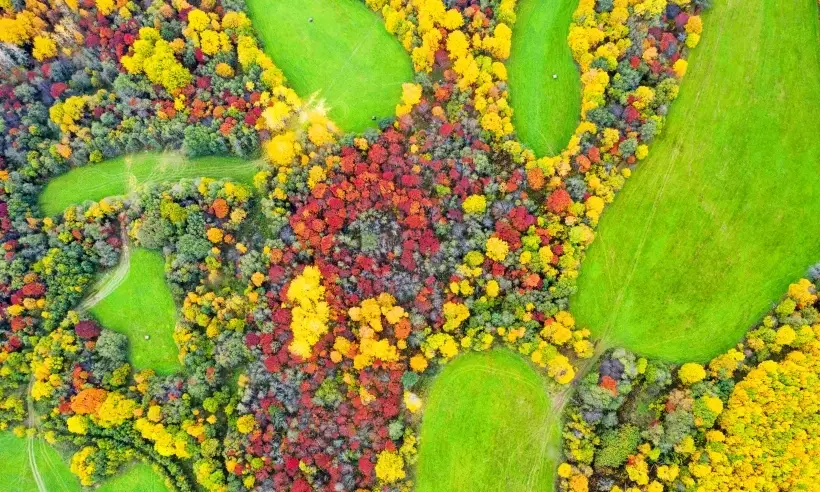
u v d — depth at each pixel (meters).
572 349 89.50
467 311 89.44
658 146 94.06
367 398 88.44
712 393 82.94
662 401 85.44
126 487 95.81
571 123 96.88
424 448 91.88
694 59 95.06
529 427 90.31
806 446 77.88
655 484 80.69
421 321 90.44
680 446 81.50
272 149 96.00
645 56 90.94
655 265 91.94
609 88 92.38
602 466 84.88
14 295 96.06
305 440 89.81
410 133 98.44
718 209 92.00
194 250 97.31
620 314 91.38
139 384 95.31
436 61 98.56
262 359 93.12
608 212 93.69
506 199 91.94
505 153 93.81
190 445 92.44
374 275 92.88
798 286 84.19
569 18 99.62
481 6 97.50
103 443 94.38
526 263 89.00
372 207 94.81
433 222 93.50
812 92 92.50
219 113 100.44
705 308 89.94
